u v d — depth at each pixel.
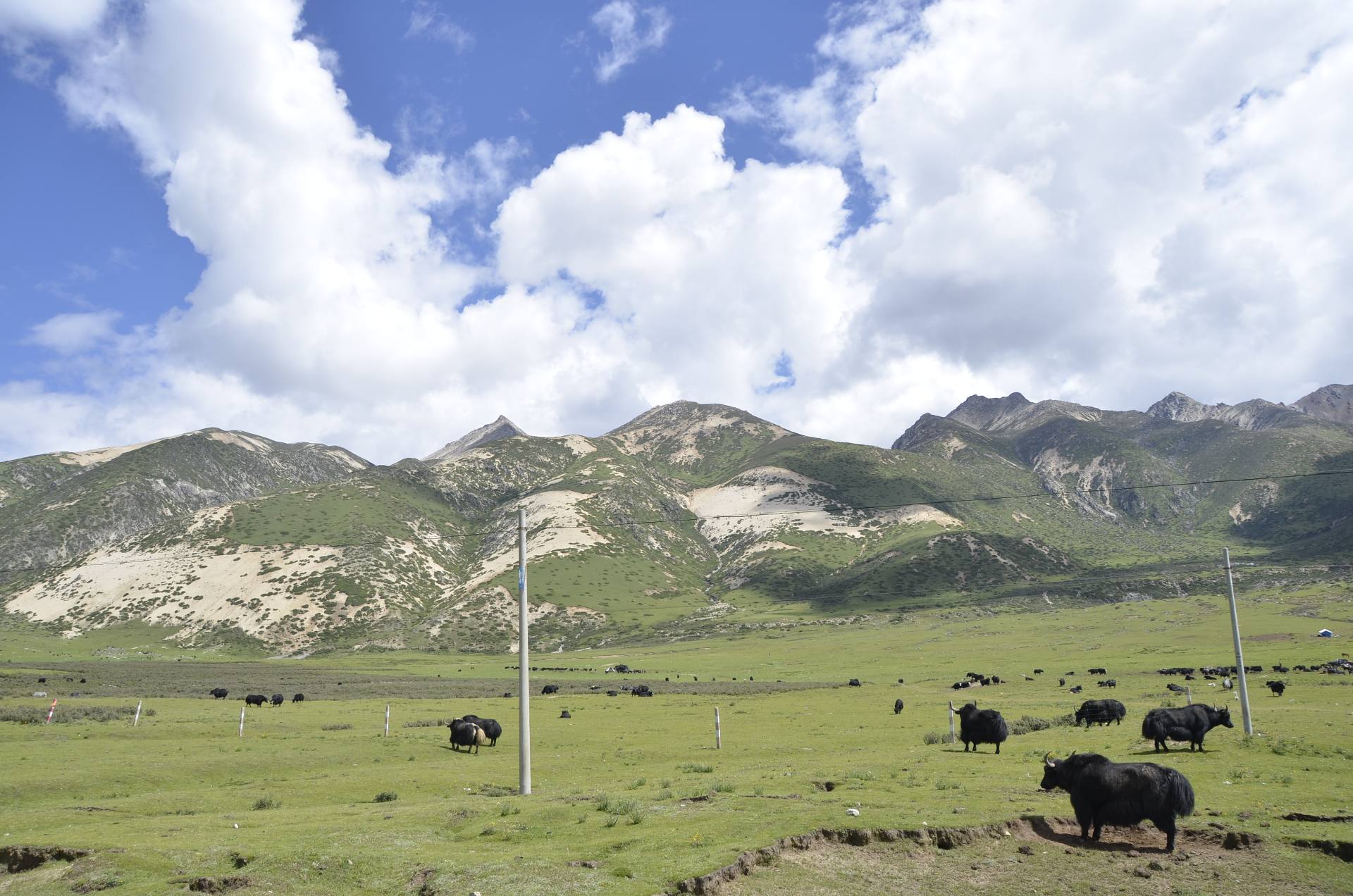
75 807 26.38
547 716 63.78
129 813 25.64
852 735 44.03
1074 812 19.88
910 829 18.12
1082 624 168.38
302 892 15.96
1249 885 15.60
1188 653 108.25
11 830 23.23
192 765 35.19
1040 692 73.44
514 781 31.77
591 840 18.69
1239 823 19.19
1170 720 32.41
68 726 52.06
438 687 104.25
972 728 35.12
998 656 124.31
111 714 59.50
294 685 107.31
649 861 16.36
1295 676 73.56
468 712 66.94
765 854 16.50
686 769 31.92
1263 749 31.41
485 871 16.17
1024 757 32.03
